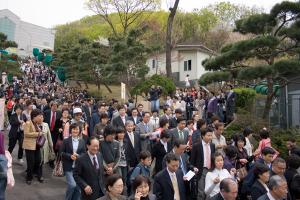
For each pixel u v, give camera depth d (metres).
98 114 11.56
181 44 39.59
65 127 10.20
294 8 14.30
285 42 15.82
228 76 14.87
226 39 48.09
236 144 8.02
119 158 7.86
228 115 17.06
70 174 7.77
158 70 40.31
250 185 6.28
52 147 10.14
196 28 50.28
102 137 8.34
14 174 10.62
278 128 15.73
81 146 7.98
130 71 27.17
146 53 27.72
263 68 13.65
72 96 27.22
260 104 18.31
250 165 7.44
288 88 18.39
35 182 9.97
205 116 18.55
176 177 6.23
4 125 14.38
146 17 45.62
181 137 9.09
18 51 75.94
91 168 6.53
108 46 32.81
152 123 10.95
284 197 5.29
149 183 5.34
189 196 6.39
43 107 13.69
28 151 9.52
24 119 11.48
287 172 6.48
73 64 37.47
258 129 14.95
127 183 7.46
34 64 58.94
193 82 37.66
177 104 20.11
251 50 14.86
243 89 18.56
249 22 15.04
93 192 6.47
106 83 35.12
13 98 17.36
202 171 7.15
